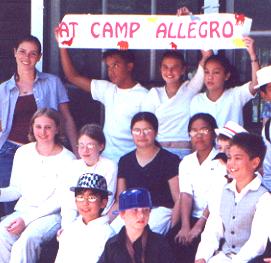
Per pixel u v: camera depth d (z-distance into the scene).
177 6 8.57
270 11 8.43
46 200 7.79
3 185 8.27
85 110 8.71
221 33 7.72
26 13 8.61
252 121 8.46
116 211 7.62
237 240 6.88
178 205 7.62
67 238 7.17
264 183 7.66
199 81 8.12
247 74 8.49
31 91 8.30
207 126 7.55
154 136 7.69
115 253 6.70
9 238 7.63
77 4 8.65
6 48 8.61
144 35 7.79
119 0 8.62
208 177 7.57
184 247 7.47
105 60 8.27
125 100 8.25
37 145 7.86
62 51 8.33
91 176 7.10
